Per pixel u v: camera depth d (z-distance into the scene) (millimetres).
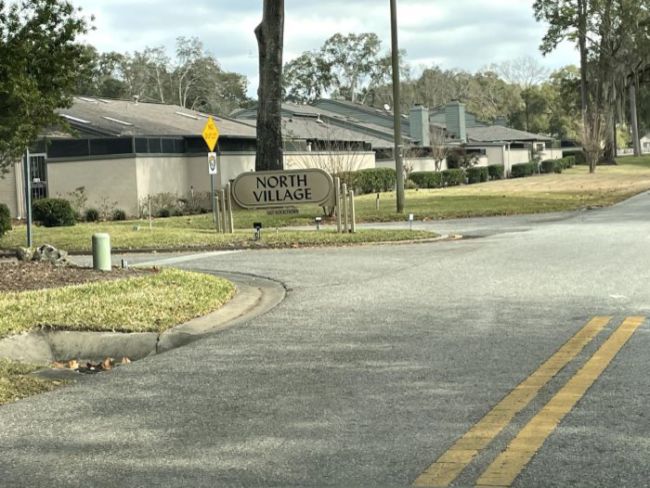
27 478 4902
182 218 31734
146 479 4816
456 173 64375
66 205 28031
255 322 10008
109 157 36500
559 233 21016
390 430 5570
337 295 11953
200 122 45750
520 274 13273
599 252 16047
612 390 6340
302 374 7332
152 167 37375
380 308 10656
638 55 84125
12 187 35750
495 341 8328
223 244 20625
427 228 25094
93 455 5297
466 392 6453
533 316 9609
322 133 55781
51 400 6777
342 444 5320
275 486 4633
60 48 14117
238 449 5309
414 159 61656
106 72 96312
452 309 10320
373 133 67188
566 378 6746
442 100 138125
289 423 5840
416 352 7992
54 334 9336
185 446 5418
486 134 91438
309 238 20906
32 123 14227
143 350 9156
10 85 12883
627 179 60062
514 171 79500
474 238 21141
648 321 9031
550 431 5395
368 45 116938
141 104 48562
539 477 4605
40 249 15445
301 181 22938
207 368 7750
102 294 11242
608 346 7859
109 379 7461
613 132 90312
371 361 7703
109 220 36281
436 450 5125
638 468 4703
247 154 42406
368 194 48562
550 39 81625
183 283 12359
